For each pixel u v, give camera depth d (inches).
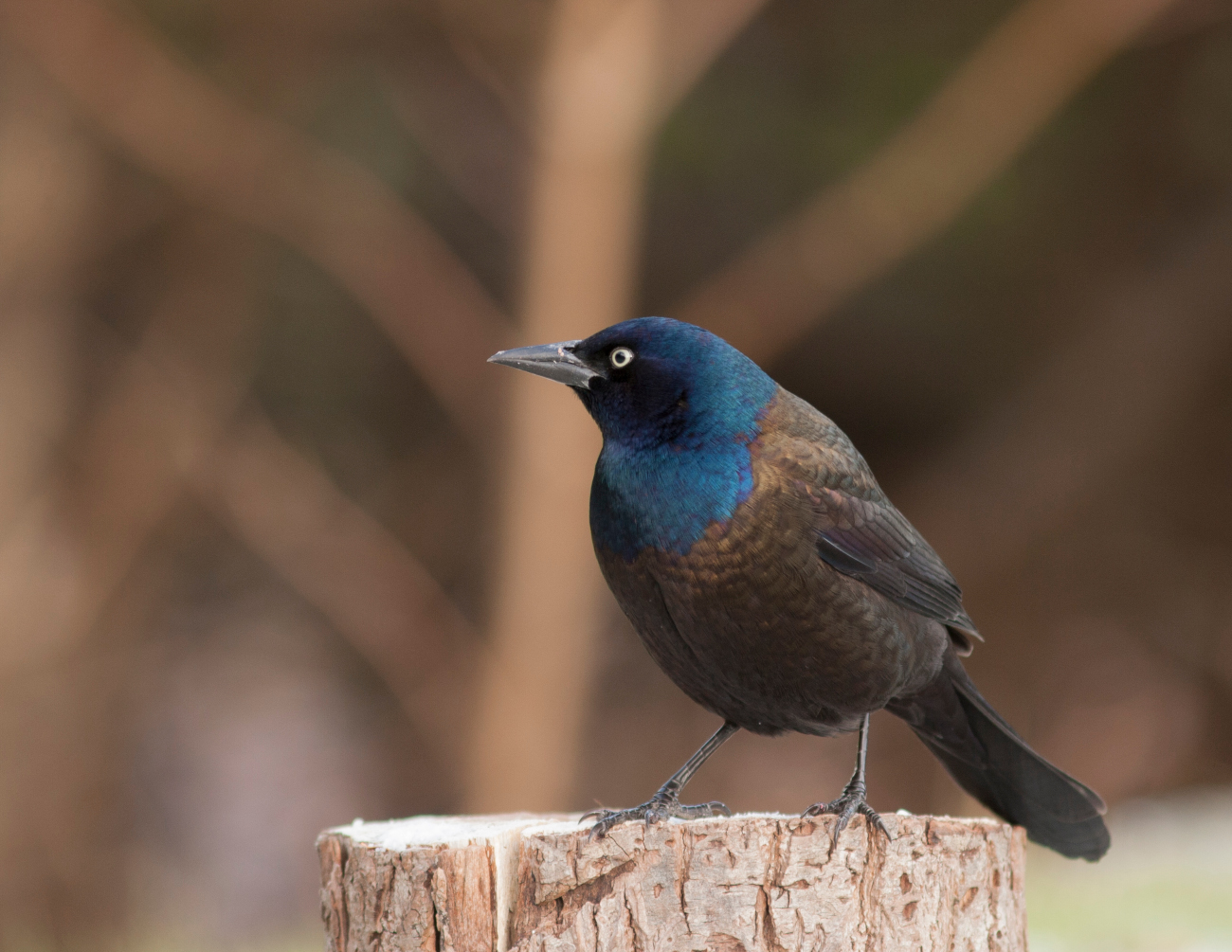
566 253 529.7
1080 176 674.8
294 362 706.8
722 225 679.7
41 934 568.7
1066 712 727.7
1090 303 703.7
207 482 622.8
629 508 222.7
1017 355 722.2
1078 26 544.1
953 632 249.4
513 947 190.9
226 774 675.4
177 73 548.4
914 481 754.2
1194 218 691.4
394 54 611.8
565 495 536.1
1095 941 352.8
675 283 691.4
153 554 667.4
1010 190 642.8
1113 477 719.7
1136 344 693.3
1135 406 699.4
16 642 597.6
